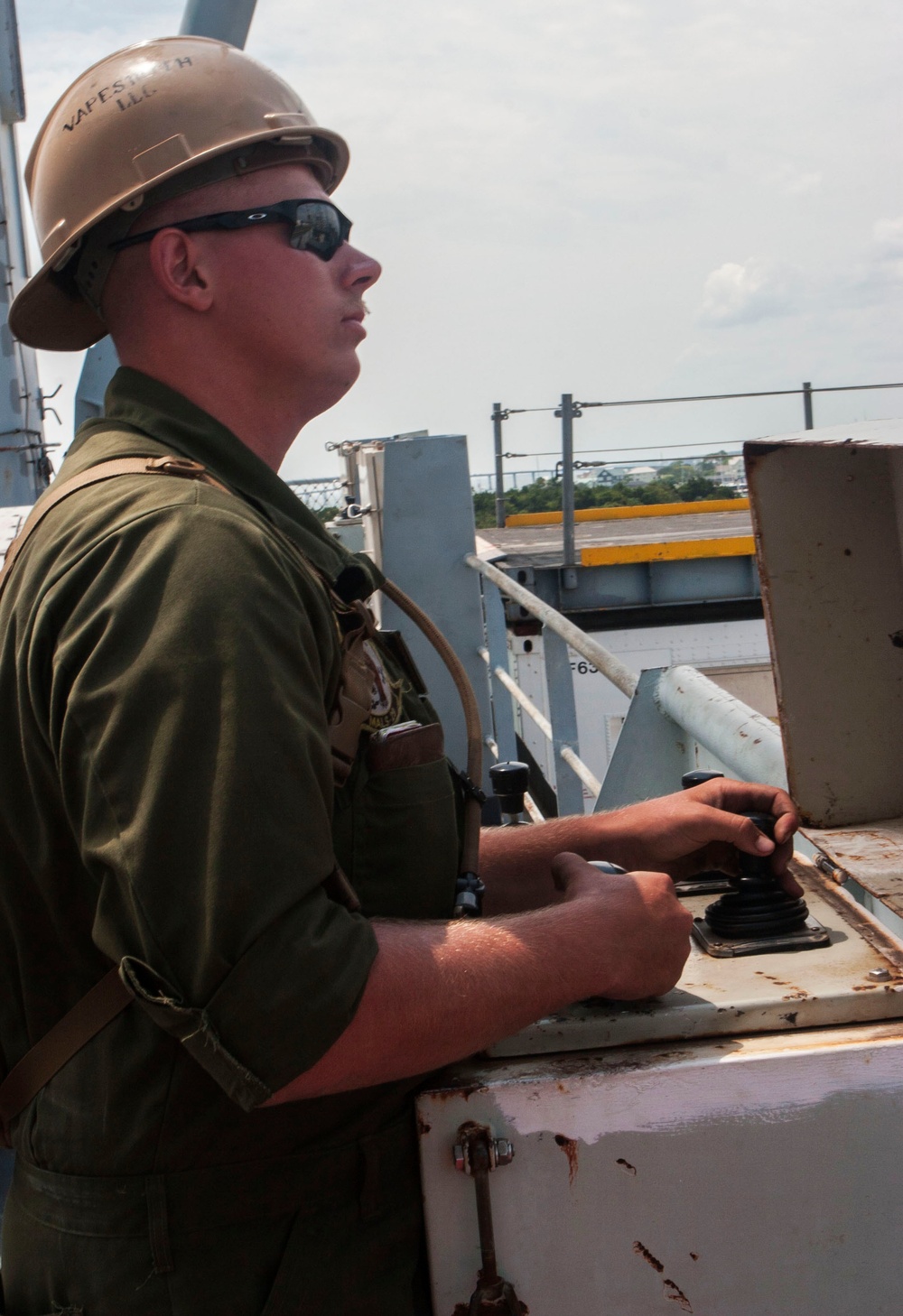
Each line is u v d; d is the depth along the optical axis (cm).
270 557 106
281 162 130
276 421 136
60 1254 113
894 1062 113
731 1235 114
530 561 934
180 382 130
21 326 149
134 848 96
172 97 127
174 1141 108
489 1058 119
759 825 147
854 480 158
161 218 128
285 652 103
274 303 129
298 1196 112
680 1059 114
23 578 111
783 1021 119
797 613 158
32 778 108
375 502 559
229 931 95
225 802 95
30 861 110
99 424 128
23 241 580
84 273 135
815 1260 114
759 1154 113
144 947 98
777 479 157
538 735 810
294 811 99
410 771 125
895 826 155
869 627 159
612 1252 114
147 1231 109
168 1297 109
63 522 110
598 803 242
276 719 99
